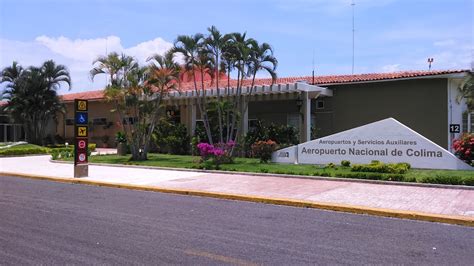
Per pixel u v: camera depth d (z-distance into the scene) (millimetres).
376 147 16281
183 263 5801
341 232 7590
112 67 22031
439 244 6793
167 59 21516
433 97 20891
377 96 22391
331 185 12812
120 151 26062
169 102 26016
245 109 21359
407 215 8836
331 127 23719
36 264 5770
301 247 6582
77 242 6844
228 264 5766
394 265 5730
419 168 15414
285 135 22297
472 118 20906
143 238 7105
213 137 24062
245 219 8711
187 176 15578
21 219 8648
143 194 12383
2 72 35812
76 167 15781
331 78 24719
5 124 41281
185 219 8688
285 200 10500
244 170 16234
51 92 36000
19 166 21047
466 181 11930
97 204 10531
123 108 22328
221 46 19516
